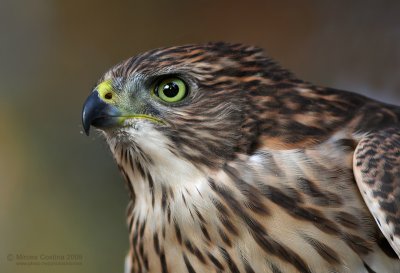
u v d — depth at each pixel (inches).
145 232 71.9
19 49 81.9
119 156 72.2
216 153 71.5
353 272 70.7
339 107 71.8
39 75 81.7
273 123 71.5
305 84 72.0
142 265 72.1
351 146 71.3
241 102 71.6
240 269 71.1
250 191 71.1
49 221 79.4
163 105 71.7
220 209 71.2
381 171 70.8
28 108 81.0
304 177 71.0
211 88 71.7
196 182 71.5
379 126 71.6
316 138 71.4
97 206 79.5
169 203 71.6
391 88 81.8
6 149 80.2
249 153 71.4
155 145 71.7
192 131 71.6
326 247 70.7
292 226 70.9
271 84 71.7
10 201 79.7
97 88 72.1
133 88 71.9
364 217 70.8
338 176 71.0
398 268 70.7
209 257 71.3
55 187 79.7
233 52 71.9
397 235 70.4
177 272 71.6
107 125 71.9
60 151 80.1
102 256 79.2
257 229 71.1
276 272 71.0
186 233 71.5
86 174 79.7
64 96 81.5
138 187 72.1
